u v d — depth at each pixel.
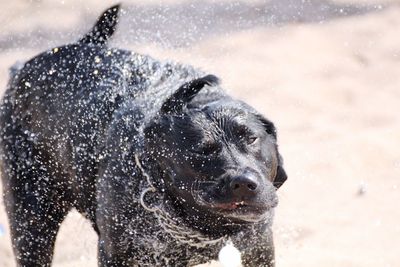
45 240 7.79
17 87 8.01
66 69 7.74
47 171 7.77
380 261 8.86
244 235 6.75
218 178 6.28
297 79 14.15
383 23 16.50
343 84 13.96
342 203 10.29
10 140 7.90
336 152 11.59
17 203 7.78
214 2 17.19
